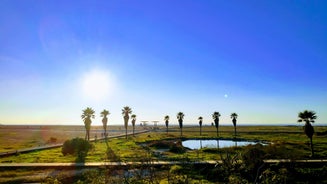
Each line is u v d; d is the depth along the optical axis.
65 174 41.78
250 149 44.12
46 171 44.41
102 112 112.69
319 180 40.09
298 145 70.56
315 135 116.25
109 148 70.31
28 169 45.53
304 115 56.22
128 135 140.00
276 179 30.31
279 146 52.88
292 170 41.81
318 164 44.78
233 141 107.19
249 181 35.56
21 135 152.12
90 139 113.31
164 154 62.28
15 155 61.50
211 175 40.22
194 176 40.50
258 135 128.12
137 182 30.19
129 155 55.78
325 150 62.22
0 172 43.84
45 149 75.31
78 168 45.69
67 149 62.00
